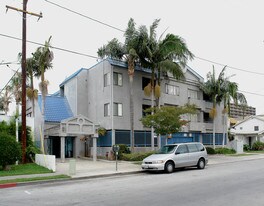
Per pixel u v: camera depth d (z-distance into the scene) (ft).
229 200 30.66
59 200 32.76
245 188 37.81
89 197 34.01
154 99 109.91
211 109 129.59
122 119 101.55
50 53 89.25
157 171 61.72
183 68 111.65
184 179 47.50
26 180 47.93
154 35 94.12
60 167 69.05
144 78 111.14
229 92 121.29
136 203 29.94
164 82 114.42
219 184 41.29
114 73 101.86
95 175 54.75
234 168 64.49
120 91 102.32
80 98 112.78
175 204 29.09
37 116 105.91
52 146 104.47
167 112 76.54
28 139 79.92
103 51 96.99
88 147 107.55
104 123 102.78
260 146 157.99
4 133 63.67
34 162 74.79
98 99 107.45
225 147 128.26
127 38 93.35
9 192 39.78
